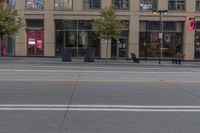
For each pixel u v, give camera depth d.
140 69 30.17
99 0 46.22
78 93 15.08
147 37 46.69
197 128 9.29
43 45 46.41
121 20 44.88
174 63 41.34
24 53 46.41
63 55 40.66
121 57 46.59
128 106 12.32
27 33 46.34
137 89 16.56
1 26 41.56
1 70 26.09
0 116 10.45
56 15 46.19
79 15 46.22
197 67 35.94
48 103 12.70
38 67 30.03
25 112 11.09
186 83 19.23
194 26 45.97
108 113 11.09
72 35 46.53
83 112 11.20
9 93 14.88
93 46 46.41
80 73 24.66
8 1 45.66
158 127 9.37
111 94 14.96
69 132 8.78
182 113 11.25
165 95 14.96
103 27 41.53
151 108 12.02
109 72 25.94
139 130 9.03
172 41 46.81
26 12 46.03
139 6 46.25
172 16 46.44
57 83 18.31
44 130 8.93
